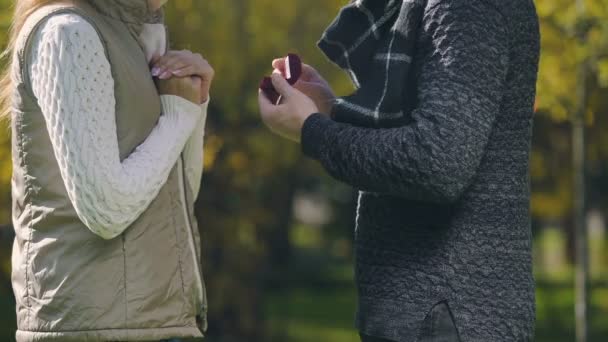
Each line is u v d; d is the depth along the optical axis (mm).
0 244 7797
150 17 2377
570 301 18031
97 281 2193
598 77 5555
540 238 23469
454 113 2066
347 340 13766
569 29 5320
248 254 9539
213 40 8219
